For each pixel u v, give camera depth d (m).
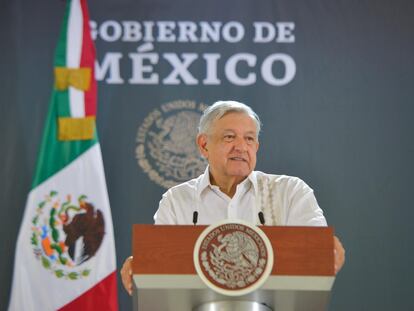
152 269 6.18
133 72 15.48
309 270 6.16
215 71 15.52
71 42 14.55
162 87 15.43
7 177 15.00
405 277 14.70
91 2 15.64
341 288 14.62
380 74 15.49
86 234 13.63
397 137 15.26
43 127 15.23
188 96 15.42
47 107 15.29
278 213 8.30
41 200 13.72
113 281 13.52
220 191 8.52
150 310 6.52
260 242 6.20
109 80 15.41
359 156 15.19
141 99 15.38
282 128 15.30
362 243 14.82
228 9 15.73
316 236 6.21
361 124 15.31
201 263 6.18
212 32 15.64
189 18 15.68
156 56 15.52
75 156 14.01
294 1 15.78
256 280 6.14
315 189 15.08
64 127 14.05
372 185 15.08
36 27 15.59
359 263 14.74
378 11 15.71
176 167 15.16
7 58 15.43
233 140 8.21
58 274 13.45
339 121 15.33
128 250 14.84
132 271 6.21
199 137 8.64
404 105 15.38
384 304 14.60
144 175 15.12
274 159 15.19
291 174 15.14
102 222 13.72
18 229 14.81
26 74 15.40
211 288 6.13
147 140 15.23
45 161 13.94
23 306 13.33
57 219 13.65
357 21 15.69
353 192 15.05
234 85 15.48
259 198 8.37
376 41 15.61
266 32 15.66
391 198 15.01
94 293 13.42
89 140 14.12
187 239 6.22
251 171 8.36
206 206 8.52
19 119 15.22
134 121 15.29
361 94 15.42
